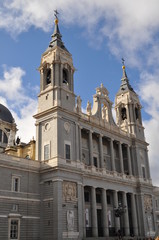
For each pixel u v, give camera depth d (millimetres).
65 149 55875
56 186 51406
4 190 47875
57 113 56469
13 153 73875
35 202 52000
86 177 59125
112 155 69250
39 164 55125
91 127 65250
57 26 68188
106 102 73188
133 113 82188
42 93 60812
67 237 49844
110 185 65062
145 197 75000
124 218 66500
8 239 46000
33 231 50125
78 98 64438
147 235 70250
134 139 78125
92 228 57500
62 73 61656
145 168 79188
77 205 53906
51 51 63000
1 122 101562
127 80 88125
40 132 58469
